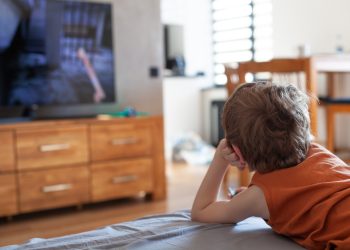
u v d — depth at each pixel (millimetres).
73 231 2443
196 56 5375
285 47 4574
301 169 887
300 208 858
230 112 915
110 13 3201
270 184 895
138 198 3189
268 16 4840
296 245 873
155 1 3588
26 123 2707
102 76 3209
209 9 5465
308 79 2742
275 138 868
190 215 1104
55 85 3051
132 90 3527
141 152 3068
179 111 5219
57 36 3029
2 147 2605
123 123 2996
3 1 2850
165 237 915
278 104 876
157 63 3629
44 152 2738
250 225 1004
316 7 4250
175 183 3607
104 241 904
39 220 2688
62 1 3023
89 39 3141
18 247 907
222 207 997
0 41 2854
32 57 2959
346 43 4043
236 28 5215
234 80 3100
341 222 811
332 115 3576
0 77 2875
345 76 4098
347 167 912
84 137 2865
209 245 867
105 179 2951
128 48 3492
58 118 3057
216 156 1071
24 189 2688
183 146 4766
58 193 2793
